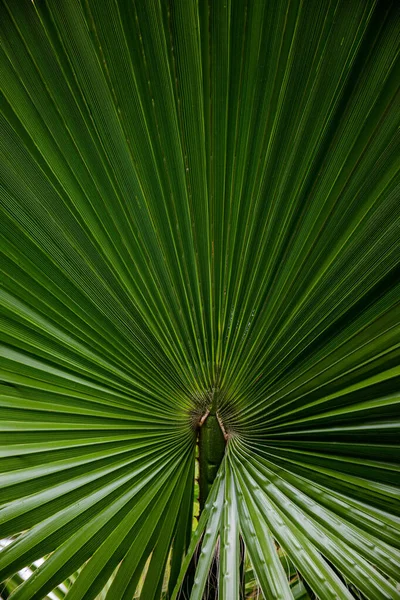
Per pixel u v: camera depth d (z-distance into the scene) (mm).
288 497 744
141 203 764
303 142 721
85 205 751
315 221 760
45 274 767
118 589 730
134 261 792
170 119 715
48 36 657
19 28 653
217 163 746
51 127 705
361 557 670
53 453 758
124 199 758
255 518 709
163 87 695
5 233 736
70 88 688
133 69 681
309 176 739
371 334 769
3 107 687
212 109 710
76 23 651
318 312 792
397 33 639
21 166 716
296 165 736
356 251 753
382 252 739
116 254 784
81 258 772
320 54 666
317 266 779
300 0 637
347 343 783
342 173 725
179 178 754
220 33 661
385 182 711
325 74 676
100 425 793
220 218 782
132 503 761
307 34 656
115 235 775
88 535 726
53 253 761
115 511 749
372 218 732
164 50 671
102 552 729
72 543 718
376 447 766
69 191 740
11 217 732
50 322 780
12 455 739
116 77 686
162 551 762
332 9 639
